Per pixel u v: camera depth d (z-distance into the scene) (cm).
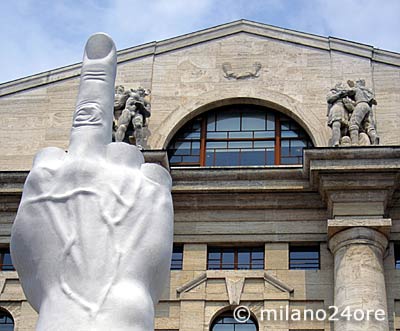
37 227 1091
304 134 3322
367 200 2938
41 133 3375
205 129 3362
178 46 3475
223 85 3391
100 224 1084
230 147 3325
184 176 3069
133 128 3175
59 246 1076
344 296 2803
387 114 3294
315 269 3038
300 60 3419
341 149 2920
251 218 3105
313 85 3366
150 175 1139
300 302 2967
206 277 3030
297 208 3100
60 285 1061
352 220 2897
